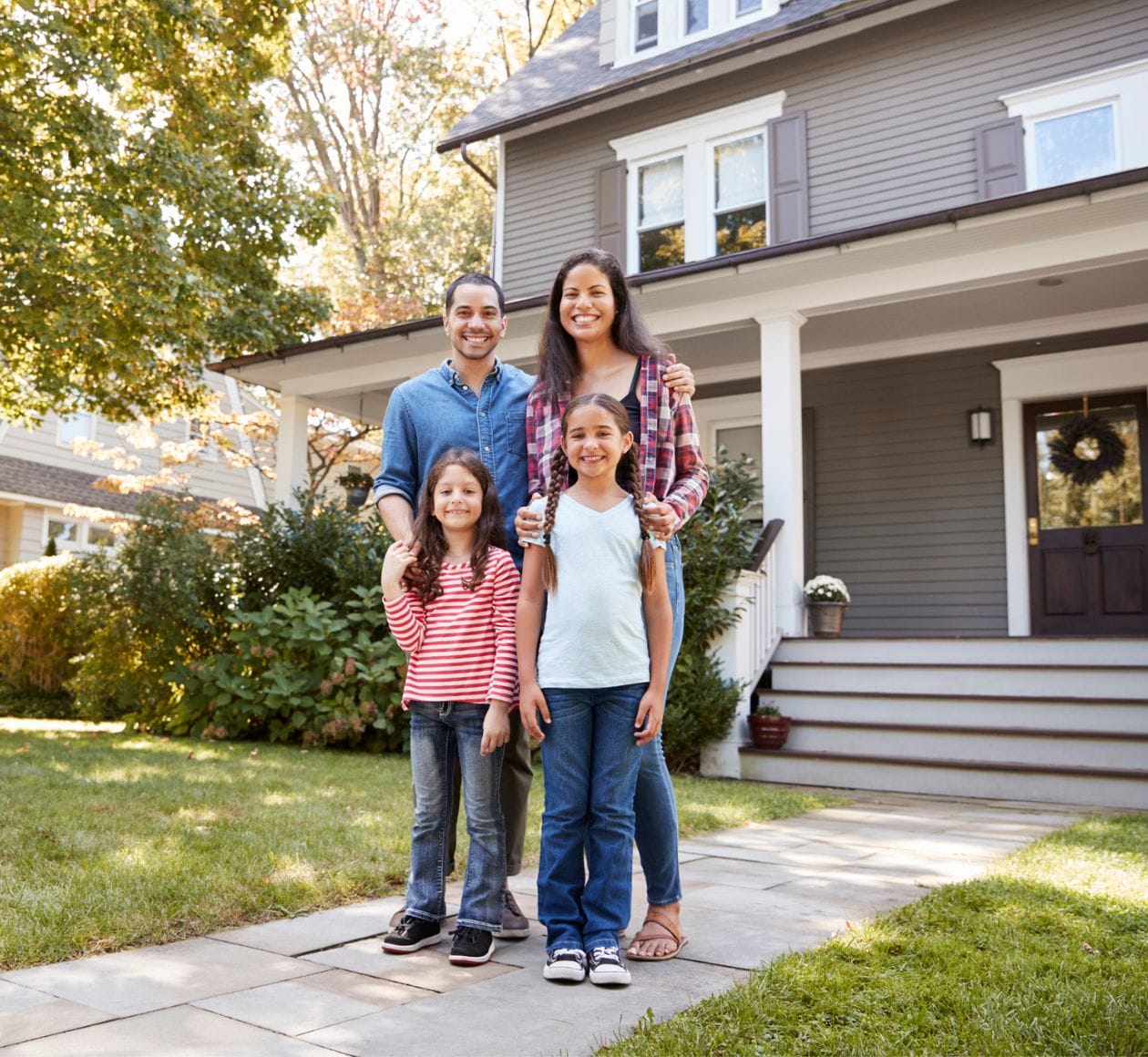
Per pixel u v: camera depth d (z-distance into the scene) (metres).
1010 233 6.72
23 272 8.71
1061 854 3.76
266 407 18.62
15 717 10.00
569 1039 1.86
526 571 2.43
